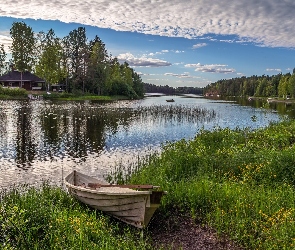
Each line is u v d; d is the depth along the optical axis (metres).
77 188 9.12
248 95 154.88
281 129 20.89
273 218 7.82
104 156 17.48
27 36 77.56
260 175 10.99
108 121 32.72
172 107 53.84
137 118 36.06
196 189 9.82
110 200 8.54
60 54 80.62
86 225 7.51
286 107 64.12
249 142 16.03
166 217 8.83
